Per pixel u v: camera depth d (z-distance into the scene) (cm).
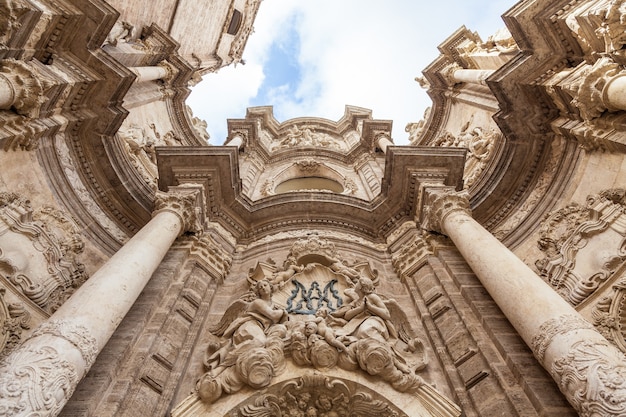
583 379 540
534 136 1153
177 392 716
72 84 1027
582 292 819
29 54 973
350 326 807
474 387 694
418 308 935
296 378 689
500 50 1655
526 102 1141
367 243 1233
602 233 871
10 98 873
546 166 1152
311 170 2073
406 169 1259
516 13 1089
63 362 552
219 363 744
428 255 1058
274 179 1936
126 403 651
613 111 912
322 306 899
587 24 966
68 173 1080
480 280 845
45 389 509
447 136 1950
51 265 887
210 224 1201
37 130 959
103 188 1155
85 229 1041
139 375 703
